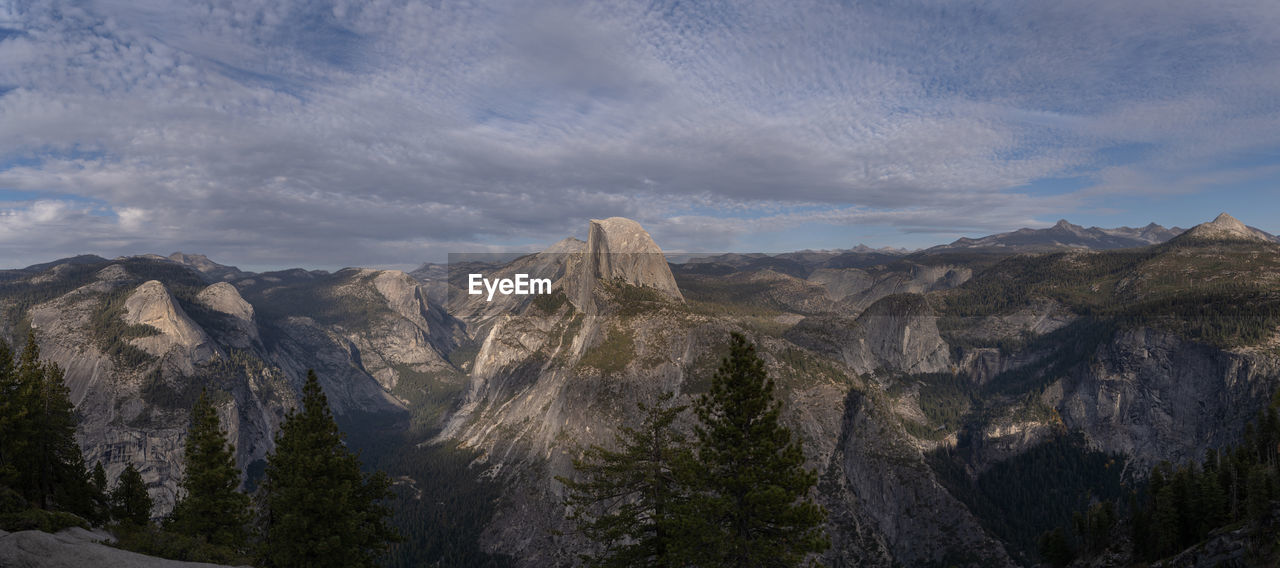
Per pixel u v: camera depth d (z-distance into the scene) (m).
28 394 53.91
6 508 43.75
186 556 46.00
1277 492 69.94
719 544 32.50
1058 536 124.12
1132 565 101.06
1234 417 183.50
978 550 158.62
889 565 155.38
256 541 53.44
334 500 45.91
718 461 35.44
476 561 164.38
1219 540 72.56
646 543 37.22
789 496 32.91
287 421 51.34
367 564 49.38
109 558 30.06
